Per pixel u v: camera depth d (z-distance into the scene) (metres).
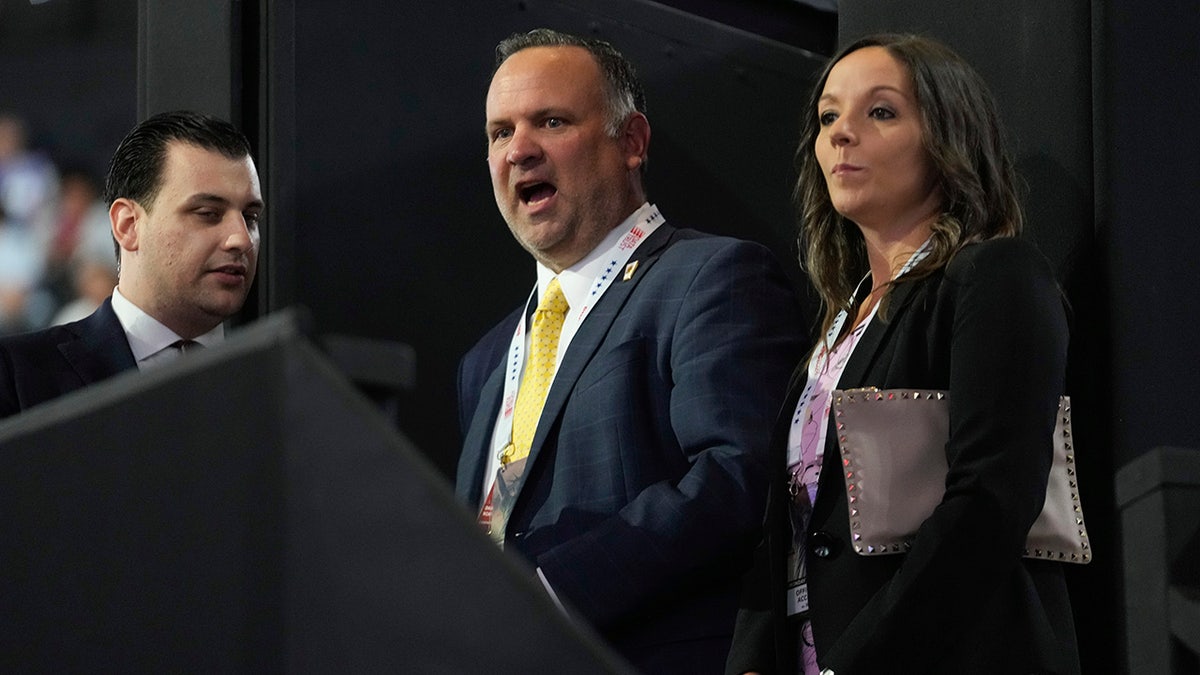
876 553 3.87
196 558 1.86
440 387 7.07
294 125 6.88
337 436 1.80
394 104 7.13
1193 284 5.12
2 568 1.97
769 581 4.38
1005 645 3.75
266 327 1.83
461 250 7.23
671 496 5.09
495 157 6.02
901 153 4.40
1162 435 5.03
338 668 1.84
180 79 7.02
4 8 13.51
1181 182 5.19
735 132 7.89
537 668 1.89
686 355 5.39
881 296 4.36
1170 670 3.55
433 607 1.84
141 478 1.88
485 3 7.40
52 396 5.45
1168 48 5.27
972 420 3.79
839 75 4.52
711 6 8.05
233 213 5.75
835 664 3.72
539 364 5.78
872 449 3.94
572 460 5.43
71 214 13.42
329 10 7.01
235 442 1.83
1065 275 5.24
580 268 5.89
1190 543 3.61
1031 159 5.38
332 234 6.91
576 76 6.04
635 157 6.11
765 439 5.19
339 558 1.83
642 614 5.10
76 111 13.53
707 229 7.74
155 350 5.68
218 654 1.86
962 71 4.50
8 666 1.97
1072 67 5.34
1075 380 5.19
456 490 5.95
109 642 1.92
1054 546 3.92
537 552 5.32
